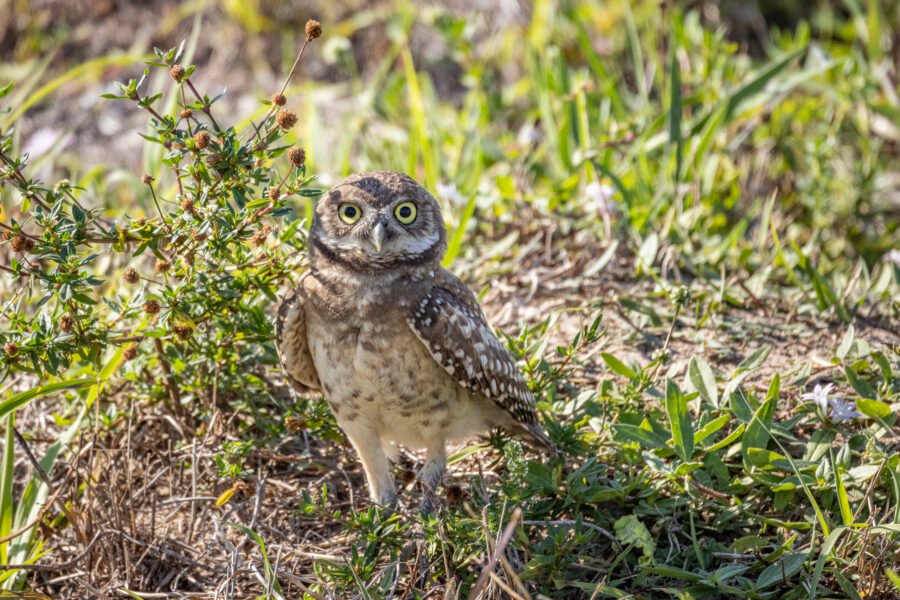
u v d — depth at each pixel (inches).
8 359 315.3
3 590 322.0
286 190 329.7
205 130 322.3
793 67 658.8
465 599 315.6
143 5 766.5
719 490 340.8
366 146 594.9
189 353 372.2
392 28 677.9
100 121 693.9
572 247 486.6
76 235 319.3
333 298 335.9
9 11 760.3
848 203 546.9
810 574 310.3
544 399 386.3
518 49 717.3
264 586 319.0
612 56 698.8
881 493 332.8
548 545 321.7
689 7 735.7
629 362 400.2
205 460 369.4
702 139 530.6
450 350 333.4
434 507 347.6
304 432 388.2
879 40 640.4
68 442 373.4
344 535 341.7
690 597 297.0
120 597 331.9
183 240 329.4
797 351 416.2
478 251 490.6
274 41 740.0
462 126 597.0
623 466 360.5
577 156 524.7
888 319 436.1
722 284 435.5
